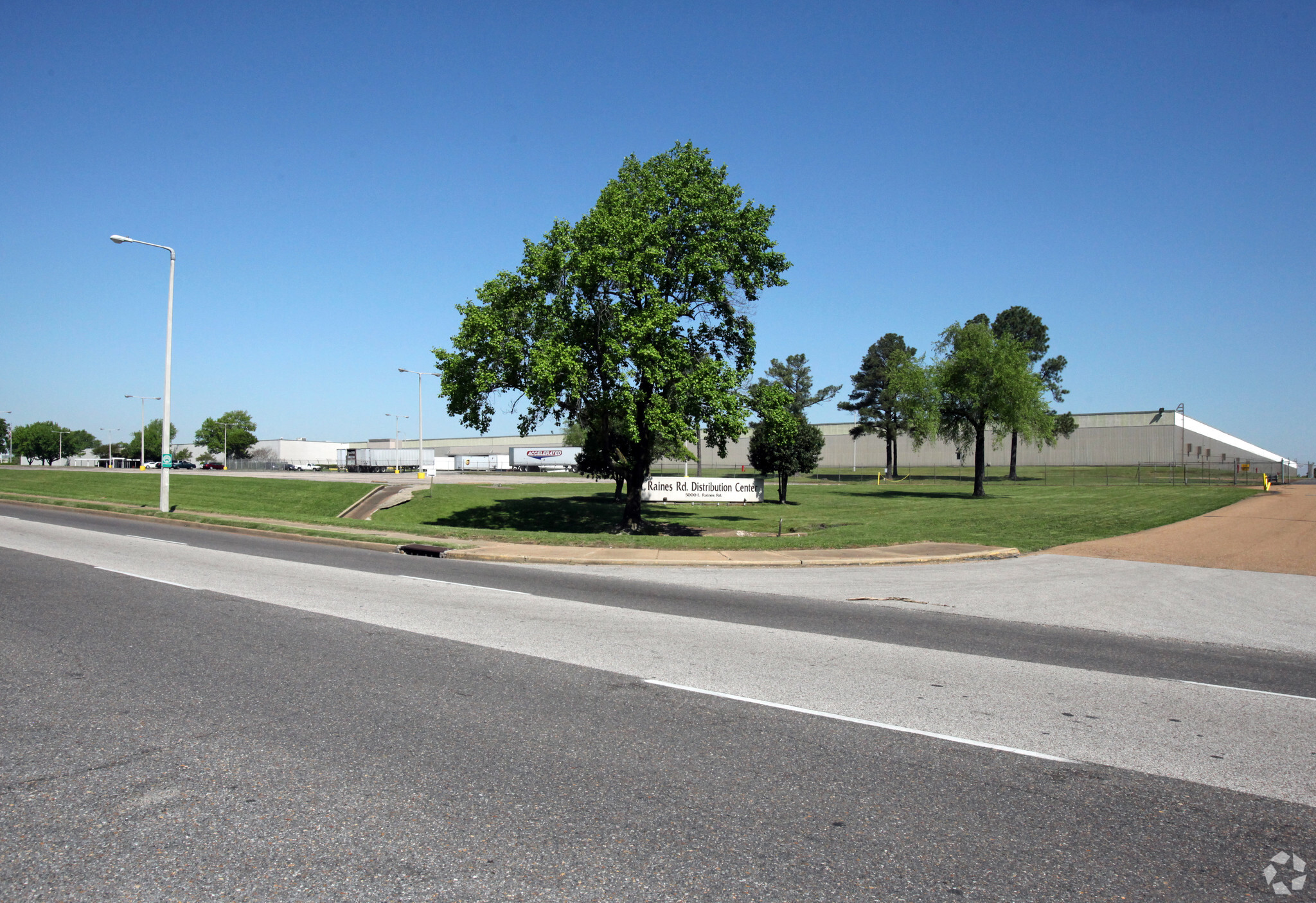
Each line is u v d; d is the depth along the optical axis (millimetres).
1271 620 11430
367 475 84875
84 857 3836
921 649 8922
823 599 12703
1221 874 3881
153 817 4277
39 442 165625
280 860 3828
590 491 51719
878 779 4992
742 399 27406
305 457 148250
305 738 5527
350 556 17656
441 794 4609
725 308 28844
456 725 5848
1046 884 3744
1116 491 49094
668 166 27969
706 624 10094
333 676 7160
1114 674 7953
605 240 26188
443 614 10359
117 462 159000
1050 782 5016
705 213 27219
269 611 10305
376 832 4121
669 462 111375
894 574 16094
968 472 88688
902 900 3570
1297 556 18984
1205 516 29000
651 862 3867
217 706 6223
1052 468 88938
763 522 32188
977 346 50406
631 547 19188
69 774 4848
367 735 5609
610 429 29375
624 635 9234
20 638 8562
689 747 5480
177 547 18500
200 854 3879
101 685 6762
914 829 4297
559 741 5543
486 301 27469
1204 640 10039
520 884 3639
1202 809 4645
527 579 14359
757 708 6422
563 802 4547
